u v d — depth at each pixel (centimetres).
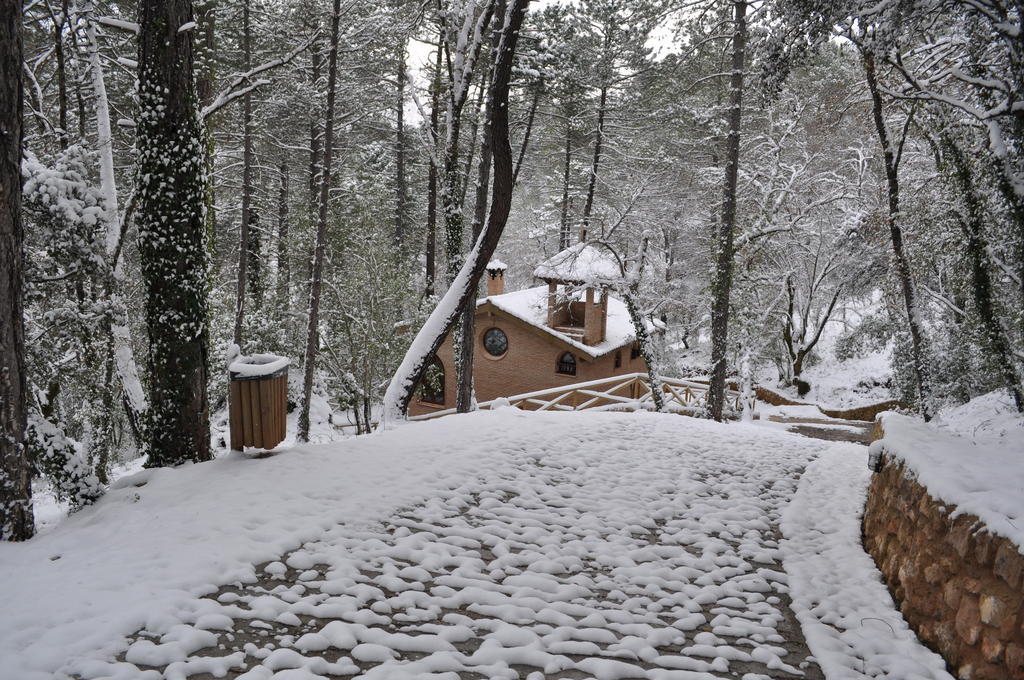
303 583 412
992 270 803
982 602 347
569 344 2220
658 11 1603
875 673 372
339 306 1827
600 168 3016
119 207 1034
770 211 2125
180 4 600
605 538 565
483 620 391
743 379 2398
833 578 516
